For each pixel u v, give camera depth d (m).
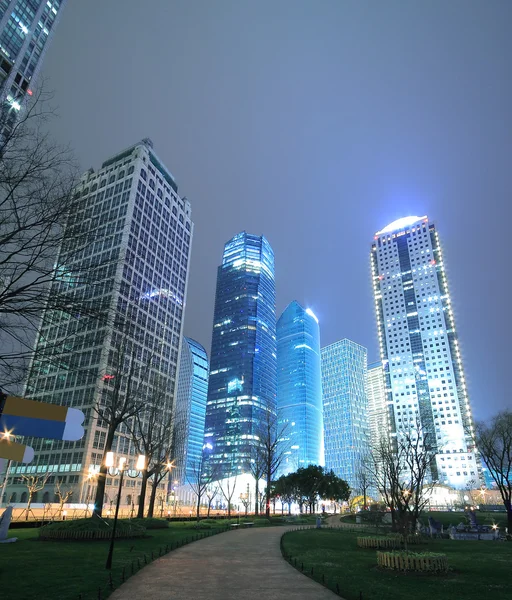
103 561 17.92
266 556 21.80
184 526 42.19
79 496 90.88
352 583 15.00
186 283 143.12
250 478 146.50
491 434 55.03
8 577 14.19
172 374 123.75
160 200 136.12
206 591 13.18
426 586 14.79
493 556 24.31
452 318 198.88
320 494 101.12
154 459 57.78
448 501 126.38
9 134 13.73
